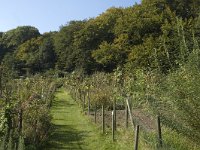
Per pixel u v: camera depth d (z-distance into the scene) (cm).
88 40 6794
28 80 3641
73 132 1873
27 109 1619
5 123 1285
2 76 2228
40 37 9375
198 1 4612
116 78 3050
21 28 10744
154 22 5003
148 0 5294
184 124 971
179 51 1027
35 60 8506
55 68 7894
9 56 8494
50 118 1820
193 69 932
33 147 1370
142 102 1748
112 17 6912
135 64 4025
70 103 3475
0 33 10956
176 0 4847
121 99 2500
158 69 1066
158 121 1097
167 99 1002
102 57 5634
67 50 7756
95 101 2533
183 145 1034
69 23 8300
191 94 927
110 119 2123
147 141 1282
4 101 1625
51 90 3828
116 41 5556
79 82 4062
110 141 1575
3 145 1051
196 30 1041
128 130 1612
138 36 5162
